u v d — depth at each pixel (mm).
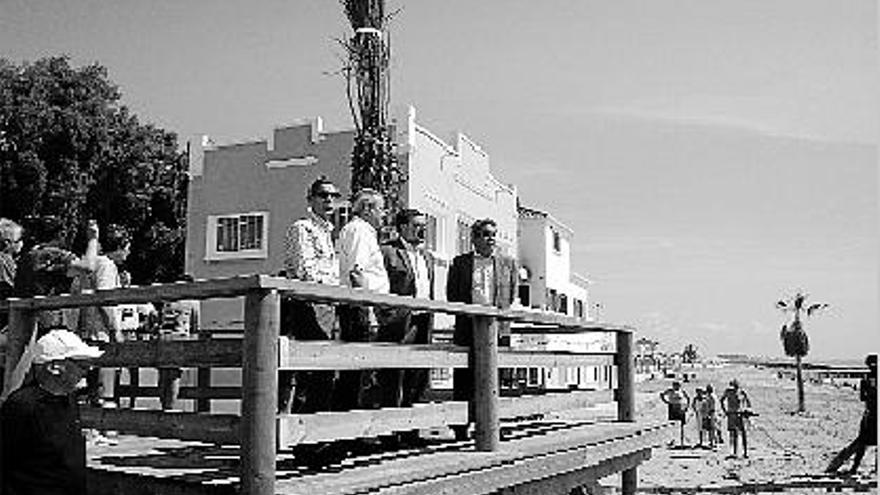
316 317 6258
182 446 7668
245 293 4594
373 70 12305
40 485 4707
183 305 12797
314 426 4926
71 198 32500
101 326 9500
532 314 7152
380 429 5543
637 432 9242
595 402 8867
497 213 30328
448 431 8797
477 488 6129
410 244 7918
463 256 8062
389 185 12445
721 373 102875
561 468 7344
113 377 10281
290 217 23938
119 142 34625
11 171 31906
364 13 12164
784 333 57688
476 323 6586
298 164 23844
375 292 5230
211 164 25141
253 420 4496
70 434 4855
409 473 5492
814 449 28750
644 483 19906
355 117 12461
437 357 6223
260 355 4512
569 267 44594
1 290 7887
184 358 4938
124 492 5441
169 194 35719
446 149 24922
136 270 35312
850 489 18969
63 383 4848
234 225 24672
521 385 11836
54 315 6438
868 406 20328
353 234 6824
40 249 7664
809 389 79438
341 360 5121
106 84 34906
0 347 6793
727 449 28594
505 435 8297
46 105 32656
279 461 6273
